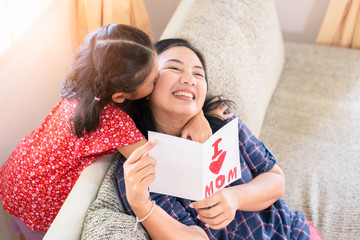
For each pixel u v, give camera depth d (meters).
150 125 1.15
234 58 1.54
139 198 0.92
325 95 1.97
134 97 1.08
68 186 1.21
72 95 1.09
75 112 1.06
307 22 2.37
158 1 2.35
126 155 1.09
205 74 1.25
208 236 1.12
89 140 1.09
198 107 1.11
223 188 1.09
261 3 1.85
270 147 1.73
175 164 0.97
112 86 1.02
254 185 1.16
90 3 1.60
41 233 1.35
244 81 1.57
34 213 1.27
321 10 2.31
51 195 1.22
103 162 1.12
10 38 1.36
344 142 1.75
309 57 2.15
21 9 1.49
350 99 1.94
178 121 1.13
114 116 1.08
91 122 1.04
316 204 1.51
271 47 1.84
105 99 1.05
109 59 0.98
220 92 1.44
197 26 1.50
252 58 1.68
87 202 0.99
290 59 2.15
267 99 1.83
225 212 1.04
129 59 0.98
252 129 1.63
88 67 1.03
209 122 1.23
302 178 1.61
